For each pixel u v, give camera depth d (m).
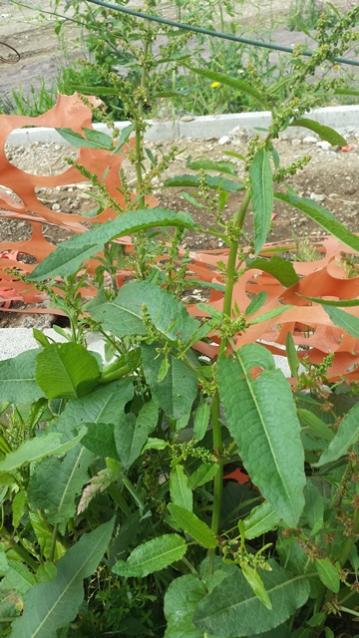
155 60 0.85
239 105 3.24
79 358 0.73
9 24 4.79
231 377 0.60
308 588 0.69
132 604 0.77
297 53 0.63
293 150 2.89
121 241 0.88
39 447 0.66
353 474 0.70
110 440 0.71
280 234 2.32
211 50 3.14
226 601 0.66
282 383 0.59
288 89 0.65
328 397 0.85
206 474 0.69
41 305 1.86
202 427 0.67
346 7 3.59
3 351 1.42
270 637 0.72
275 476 0.56
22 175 0.98
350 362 0.87
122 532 0.77
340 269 0.94
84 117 0.94
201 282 0.81
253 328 0.79
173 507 0.63
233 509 0.85
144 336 0.71
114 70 2.61
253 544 0.89
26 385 0.79
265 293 0.69
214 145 2.98
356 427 0.61
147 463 0.80
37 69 4.05
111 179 0.97
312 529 0.71
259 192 0.60
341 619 0.82
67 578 0.70
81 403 0.76
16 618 0.72
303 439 0.73
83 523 0.88
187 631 0.67
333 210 2.52
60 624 0.68
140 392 0.80
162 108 3.02
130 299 0.73
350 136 2.97
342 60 1.16
